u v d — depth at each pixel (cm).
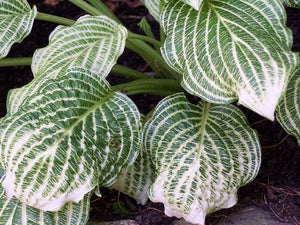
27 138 35
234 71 34
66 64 40
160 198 38
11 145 35
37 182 35
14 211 37
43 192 35
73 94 38
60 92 38
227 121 41
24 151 35
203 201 38
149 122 40
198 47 37
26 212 37
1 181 39
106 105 39
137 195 45
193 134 40
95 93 39
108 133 37
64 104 37
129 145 38
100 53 40
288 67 33
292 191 46
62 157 35
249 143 40
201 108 42
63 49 41
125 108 39
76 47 41
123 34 42
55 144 36
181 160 39
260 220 43
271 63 34
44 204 34
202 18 38
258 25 37
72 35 42
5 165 35
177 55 37
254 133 40
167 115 41
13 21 44
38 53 41
